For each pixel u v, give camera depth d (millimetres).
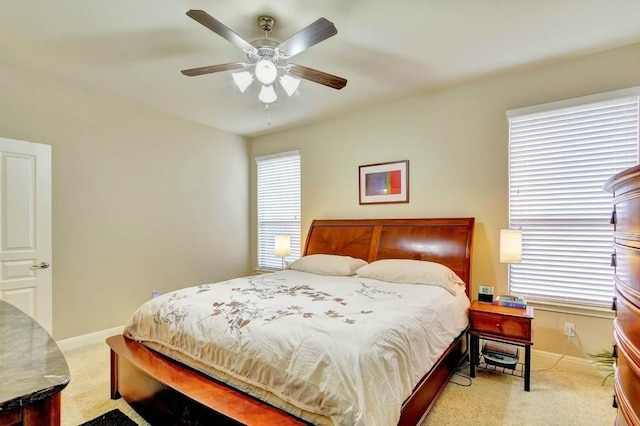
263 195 5086
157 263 3939
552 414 2094
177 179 4168
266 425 1397
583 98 2672
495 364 2598
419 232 3416
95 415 2086
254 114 4098
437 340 2094
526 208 2971
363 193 3973
